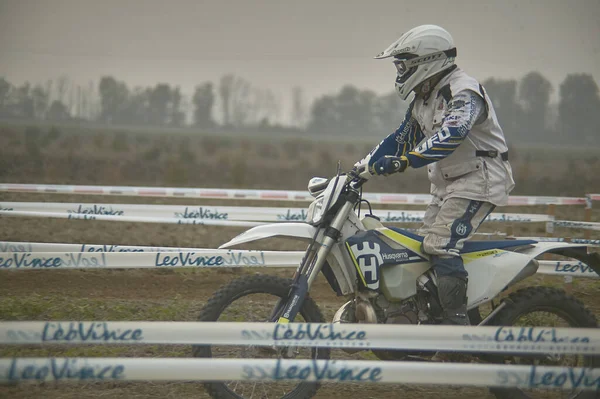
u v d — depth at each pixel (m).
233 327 12.77
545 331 13.34
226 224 28.88
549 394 16.52
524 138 123.25
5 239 37.31
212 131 134.50
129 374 12.55
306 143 121.44
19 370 12.30
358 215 16.11
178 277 30.42
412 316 15.66
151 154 104.75
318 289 29.80
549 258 33.03
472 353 15.59
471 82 15.43
